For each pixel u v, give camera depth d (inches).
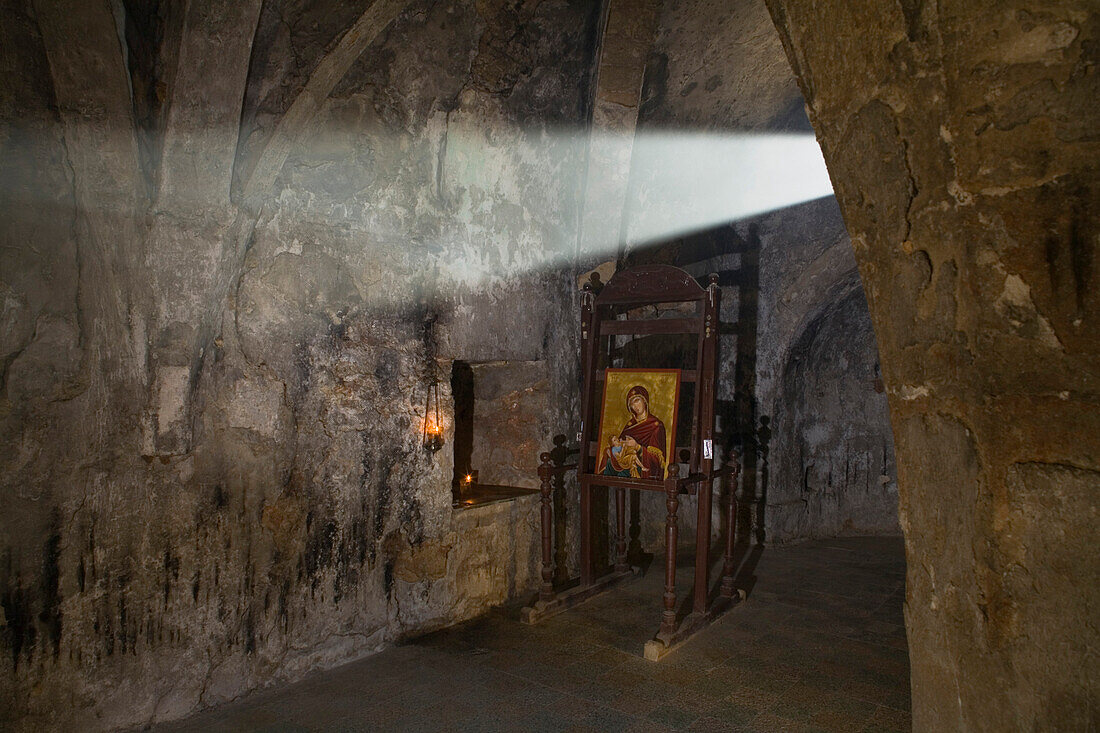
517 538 197.0
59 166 115.2
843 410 294.2
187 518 130.8
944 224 58.9
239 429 137.9
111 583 121.4
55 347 115.6
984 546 58.0
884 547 265.7
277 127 134.6
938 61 55.6
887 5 57.6
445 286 177.6
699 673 148.6
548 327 209.0
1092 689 51.1
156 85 117.8
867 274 68.8
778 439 267.3
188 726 126.8
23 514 112.1
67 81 112.6
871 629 174.9
